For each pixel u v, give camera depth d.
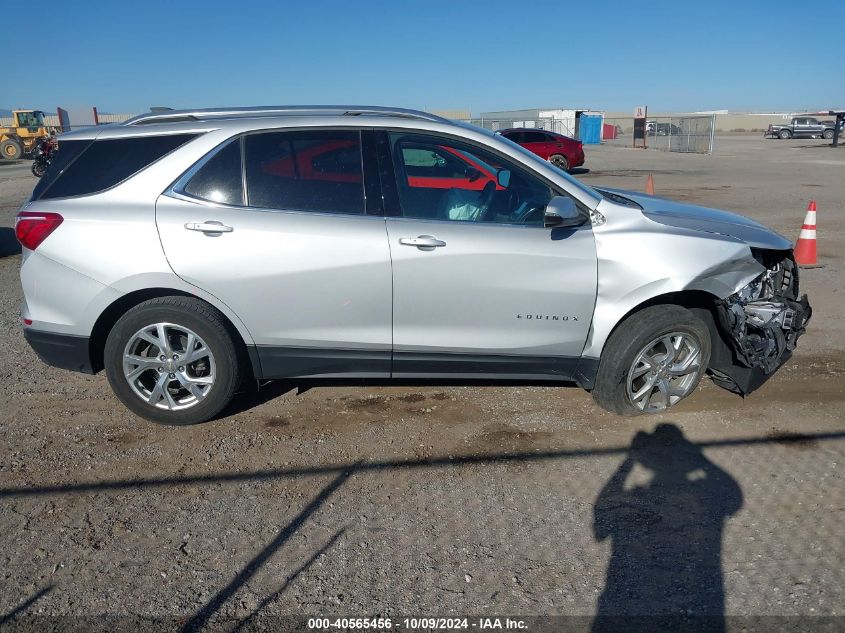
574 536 3.14
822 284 7.44
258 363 4.09
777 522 3.23
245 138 3.98
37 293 3.98
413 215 3.96
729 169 23.75
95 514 3.32
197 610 2.70
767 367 4.31
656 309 4.12
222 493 3.50
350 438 4.06
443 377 4.20
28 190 18.11
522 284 3.95
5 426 4.19
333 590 2.81
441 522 3.25
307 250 3.85
